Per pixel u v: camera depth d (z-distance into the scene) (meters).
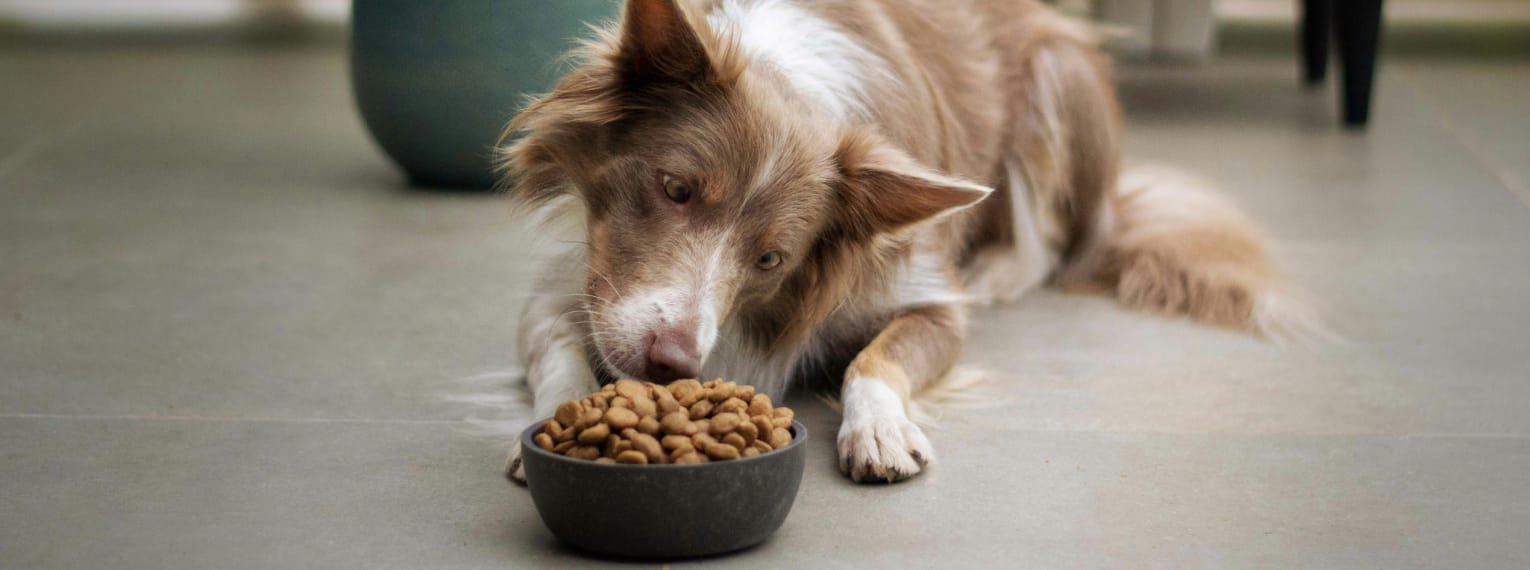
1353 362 1.86
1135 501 1.51
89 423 1.63
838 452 1.58
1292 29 6.49
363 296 2.02
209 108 3.70
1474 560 1.42
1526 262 2.23
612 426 1.39
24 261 2.13
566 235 1.70
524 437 1.42
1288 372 1.83
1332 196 2.71
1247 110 3.87
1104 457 1.60
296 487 1.51
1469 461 1.60
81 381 1.74
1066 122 2.15
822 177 1.62
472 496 1.50
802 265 1.67
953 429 1.66
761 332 1.72
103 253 2.18
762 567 1.39
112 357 1.80
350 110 3.71
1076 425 1.67
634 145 1.59
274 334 1.89
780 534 1.45
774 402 1.75
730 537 1.39
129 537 1.42
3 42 5.27
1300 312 2.00
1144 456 1.60
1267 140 3.38
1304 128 3.56
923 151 1.83
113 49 5.14
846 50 1.78
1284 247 2.31
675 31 1.57
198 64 4.71
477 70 2.45
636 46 1.58
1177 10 4.94
